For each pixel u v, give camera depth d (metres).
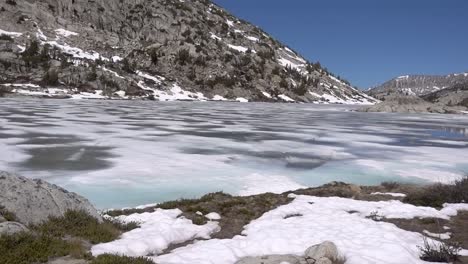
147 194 15.24
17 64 103.25
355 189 15.49
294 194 14.47
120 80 110.56
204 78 137.75
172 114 55.62
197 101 112.56
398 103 96.44
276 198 13.90
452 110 93.94
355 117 65.12
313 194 14.74
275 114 65.50
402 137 36.22
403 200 13.91
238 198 13.87
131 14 168.75
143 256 8.10
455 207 12.52
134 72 122.69
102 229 9.08
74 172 18.30
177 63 141.75
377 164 22.34
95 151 23.70
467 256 8.60
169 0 186.88
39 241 7.53
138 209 12.28
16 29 129.38
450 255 8.41
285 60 199.50
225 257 8.26
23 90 89.62
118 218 10.70
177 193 15.48
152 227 10.14
